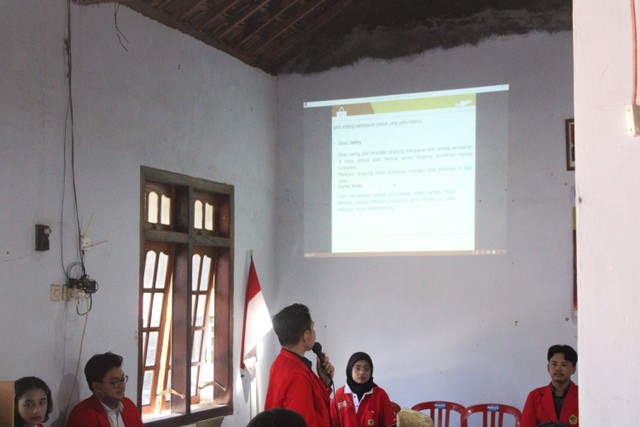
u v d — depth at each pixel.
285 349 3.01
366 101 5.89
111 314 4.20
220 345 5.39
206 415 5.05
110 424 3.76
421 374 5.56
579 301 1.00
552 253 5.27
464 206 5.53
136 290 4.41
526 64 5.44
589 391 0.99
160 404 4.84
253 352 5.58
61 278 3.84
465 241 5.51
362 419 4.39
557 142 5.32
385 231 5.73
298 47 6.14
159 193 4.82
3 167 3.51
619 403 0.95
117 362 3.80
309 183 6.05
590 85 1.01
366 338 5.77
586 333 0.99
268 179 6.04
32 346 3.63
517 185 5.41
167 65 4.80
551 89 5.36
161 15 4.75
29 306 3.63
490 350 5.38
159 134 4.69
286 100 6.18
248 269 5.68
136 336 4.39
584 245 1.00
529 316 5.29
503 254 5.40
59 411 3.79
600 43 1.01
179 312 4.92
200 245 5.20
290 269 6.07
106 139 4.21
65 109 3.92
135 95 4.48
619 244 0.97
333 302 5.91
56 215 3.83
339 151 5.93
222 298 5.42
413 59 5.77
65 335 3.85
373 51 5.90
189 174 4.99
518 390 5.27
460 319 5.49
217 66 5.38
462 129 5.59
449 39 5.68
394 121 5.78
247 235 5.68
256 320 5.57
